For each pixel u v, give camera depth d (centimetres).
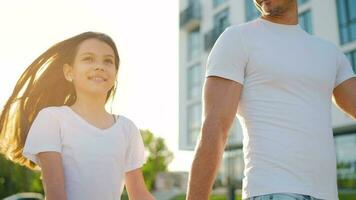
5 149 241
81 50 227
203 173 184
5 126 241
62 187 204
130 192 234
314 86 197
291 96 192
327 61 206
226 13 1919
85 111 222
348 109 222
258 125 191
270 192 180
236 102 195
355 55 1424
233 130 1833
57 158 208
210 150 186
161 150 4784
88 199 210
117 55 236
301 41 205
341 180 1537
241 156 1905
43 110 216
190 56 2133
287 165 182
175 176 4472
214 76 197
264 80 194
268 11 207
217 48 200
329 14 1513
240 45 198
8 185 3195
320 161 187
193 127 2083
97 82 222
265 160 185
